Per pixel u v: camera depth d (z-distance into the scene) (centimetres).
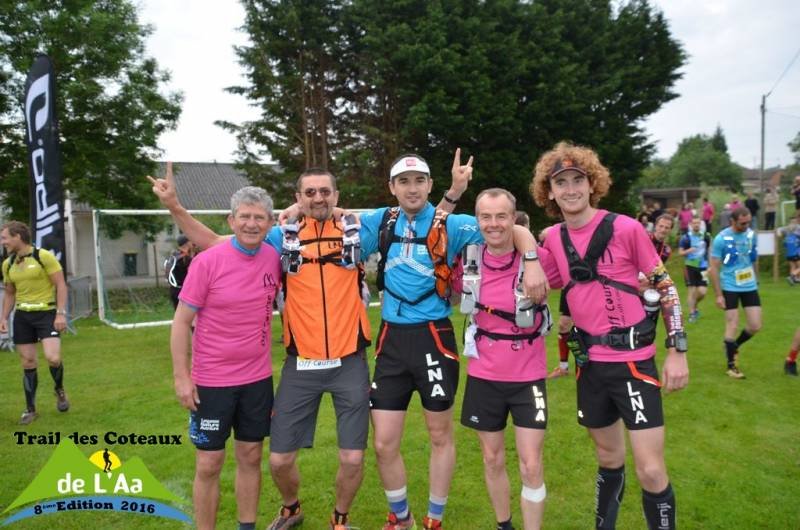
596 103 1870
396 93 1619
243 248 289
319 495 369
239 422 296
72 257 2030
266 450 456
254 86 1692
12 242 518
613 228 262
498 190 280
